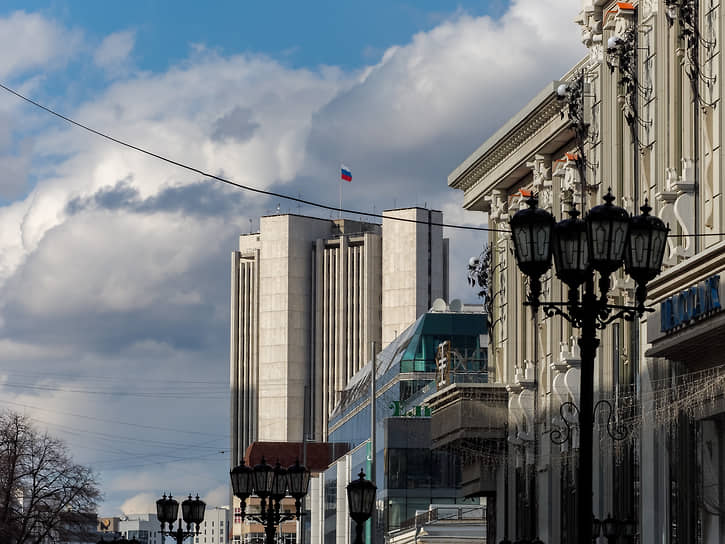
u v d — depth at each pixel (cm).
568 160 7875
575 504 8212
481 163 9756
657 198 6381
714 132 6038
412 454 15788
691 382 6075
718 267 5553
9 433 13325
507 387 9325
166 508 7225
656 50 6719
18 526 13088
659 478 6631
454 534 12650
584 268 3434
